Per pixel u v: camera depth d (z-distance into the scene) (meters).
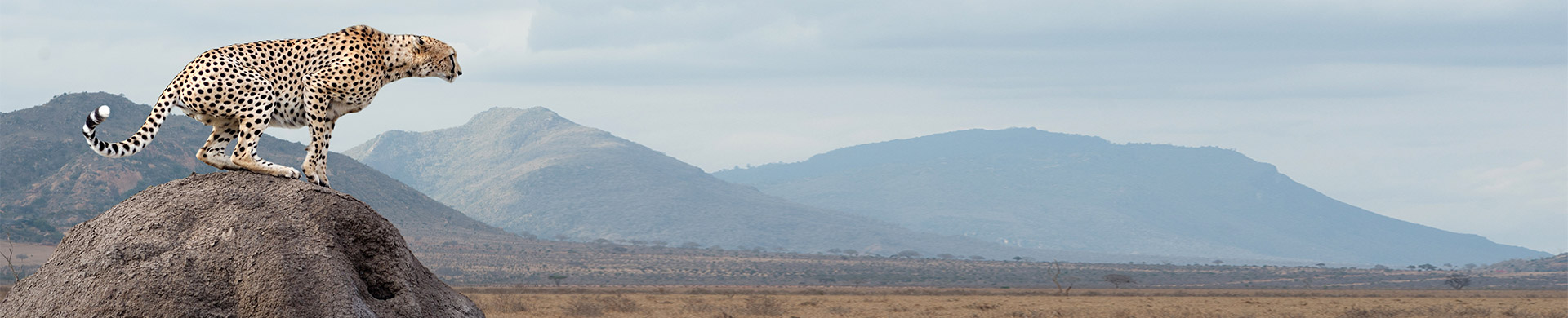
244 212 14.59
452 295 16.31
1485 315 86.44
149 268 14.09
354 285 14.52
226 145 15.65
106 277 14.12
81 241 14.82
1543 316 85.88
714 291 173.62
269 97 15.00
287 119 15.49
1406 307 100.56
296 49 15.36
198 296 13.98
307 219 14.68
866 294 166.88
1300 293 187.25
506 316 77.00
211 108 14.73
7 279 184.75
